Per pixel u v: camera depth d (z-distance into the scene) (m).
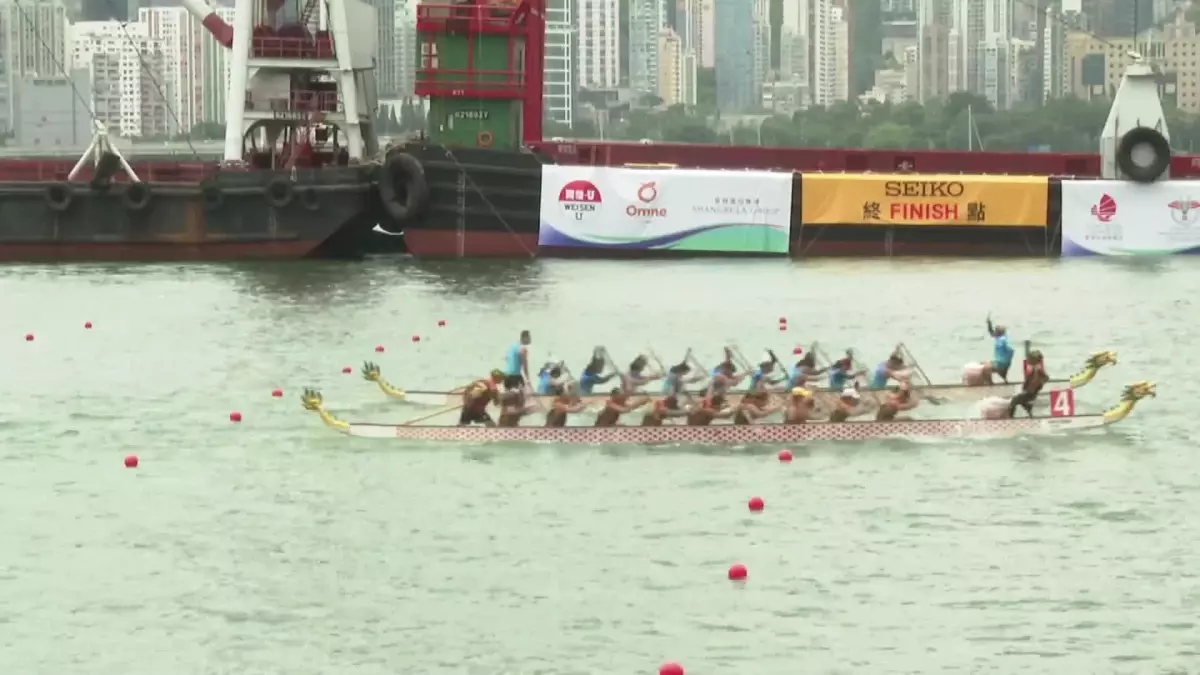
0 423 62.53
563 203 106.38
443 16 105.44
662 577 45.03
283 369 71.94
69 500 52.31
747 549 47.12
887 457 56.56
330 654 40.25
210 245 103.88
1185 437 59.25
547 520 49.84
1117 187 109.56
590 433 57.47
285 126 109.56
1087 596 43.53
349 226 103.75
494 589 44.19
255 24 106.62
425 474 54.72
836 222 108.69
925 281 98.69
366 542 47.97
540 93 110.06
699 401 58.84
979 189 108.81
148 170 110.62
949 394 62.56
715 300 90.94
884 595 43.69
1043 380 59.16
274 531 49.00
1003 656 39.94
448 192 103.94
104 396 66.88
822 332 81.06
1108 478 53.97
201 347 77.06
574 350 75.94
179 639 41.22
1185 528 48.97
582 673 39.16
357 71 109.62
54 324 83.50
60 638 41.31
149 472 55.50
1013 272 102.88
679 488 52.94
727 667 39.41
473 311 86.62
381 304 88.81
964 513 50.34
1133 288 96.12
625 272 101.75
